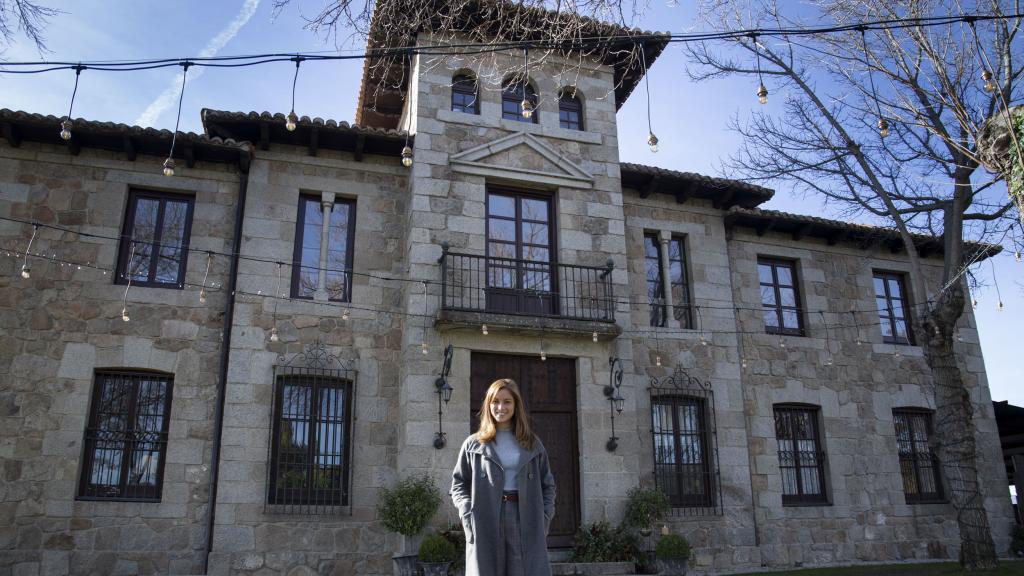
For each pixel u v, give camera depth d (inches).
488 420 152.9
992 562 397.1
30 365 379.9
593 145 482.9
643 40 278.5
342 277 441.7
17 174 406.0
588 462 415.8
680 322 503.5
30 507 362.3
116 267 409.4
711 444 475.8
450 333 413.4
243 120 422.0
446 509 383.9
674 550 387.2
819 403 517.7
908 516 514.0
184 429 389.7
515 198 464.1
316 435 407.8
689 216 522.3
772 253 542.9
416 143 443.2
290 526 386.3
